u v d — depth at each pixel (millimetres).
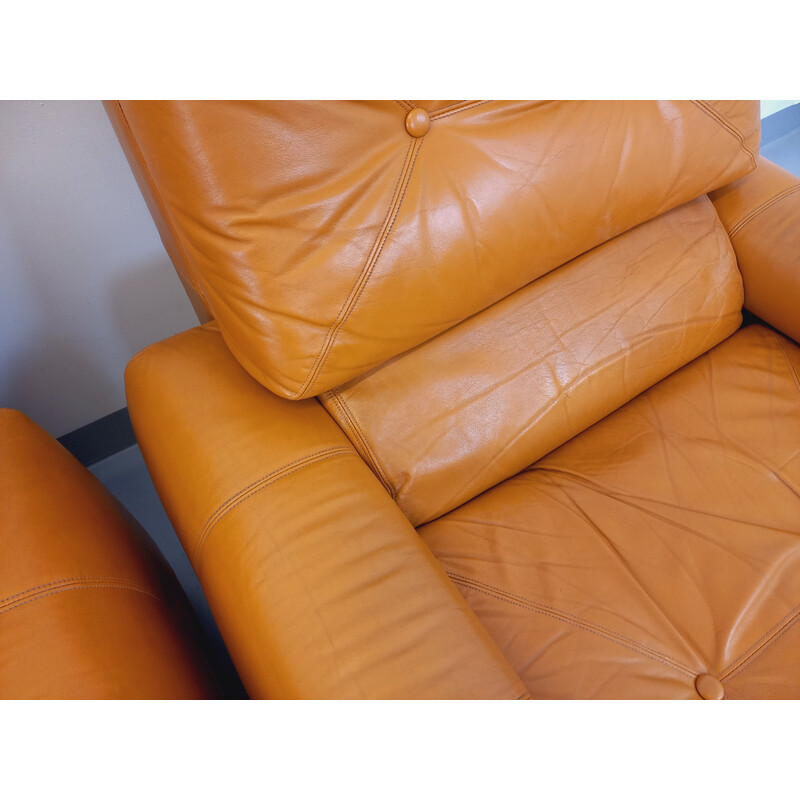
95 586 506
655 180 667
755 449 698
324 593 481
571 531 651
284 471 550
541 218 602
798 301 766
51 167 806
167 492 591
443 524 673
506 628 591
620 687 548
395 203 531
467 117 556
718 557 621
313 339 539
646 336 733
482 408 665
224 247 488
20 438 611
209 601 544
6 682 431
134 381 658
